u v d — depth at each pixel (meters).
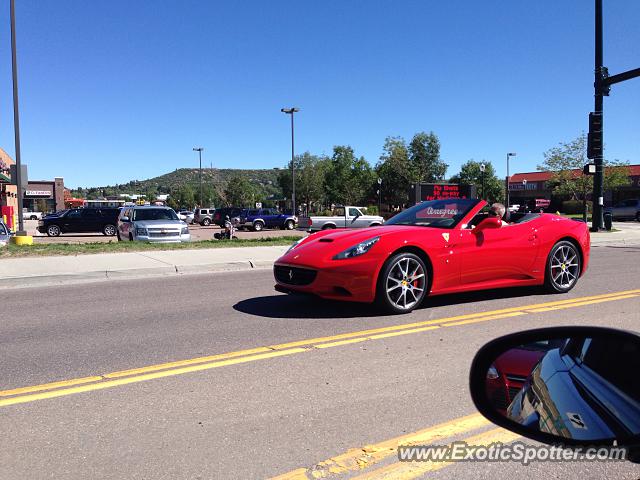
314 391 3.83
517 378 2.06
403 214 7.60
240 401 3.65
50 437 3.10
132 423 3.29
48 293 8.31
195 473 2.69
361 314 6.39
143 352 4.88
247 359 4.61
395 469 2.74
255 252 13.29
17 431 3.19
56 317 6.45
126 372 4.29
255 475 2.67
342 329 5.67
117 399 3.70
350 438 3.08
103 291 8.44
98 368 4.41
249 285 8.92
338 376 4.15
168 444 3.01
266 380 4.07
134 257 12.17
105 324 6.04
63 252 13.01
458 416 3.39
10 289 8.77
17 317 6.46
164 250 13.73
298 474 2.68
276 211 40.66
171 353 4.84
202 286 8.86
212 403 3.61
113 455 2.88
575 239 7.76
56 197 72.62
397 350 4.86
